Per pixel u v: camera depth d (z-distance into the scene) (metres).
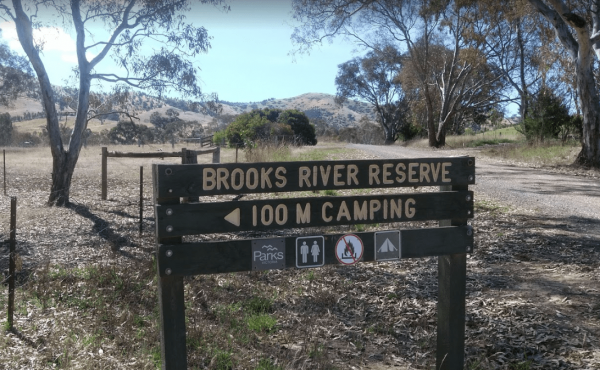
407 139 66.00
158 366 4.29
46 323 5.14
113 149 32.72
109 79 13.61
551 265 7.18
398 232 3.76
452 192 3.83
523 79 39.38
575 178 18.52
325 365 4.32
